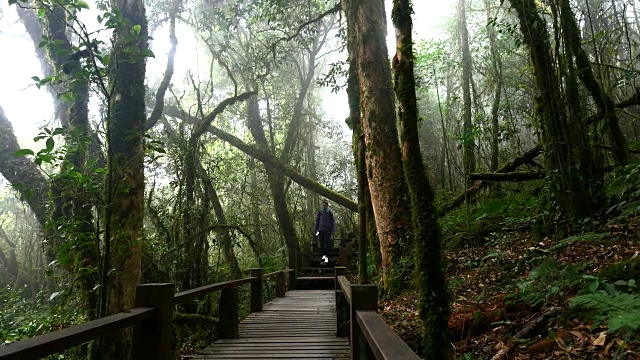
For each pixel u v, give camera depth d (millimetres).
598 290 3750
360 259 9031
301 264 15508
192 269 10586
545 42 6340
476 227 9164
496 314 4457
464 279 6273
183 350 7453
